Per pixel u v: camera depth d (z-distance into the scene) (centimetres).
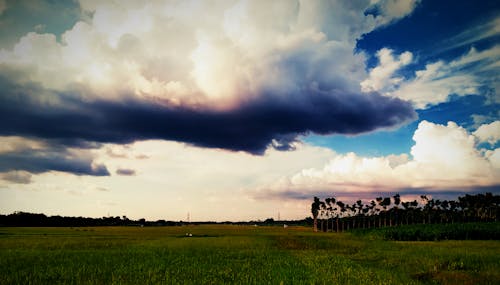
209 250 4125
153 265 2611
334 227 18662
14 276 2072
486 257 2958
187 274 2233
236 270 2423
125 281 1958
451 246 4631
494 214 15312
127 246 4725
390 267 2556
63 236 7588
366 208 16625
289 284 1925
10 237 6981
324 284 1886
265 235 9194
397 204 16038
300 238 7556
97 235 8331
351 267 2480
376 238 7481
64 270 2297
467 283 1886
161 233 10056
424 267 2458
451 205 15562
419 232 7094
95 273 2222
